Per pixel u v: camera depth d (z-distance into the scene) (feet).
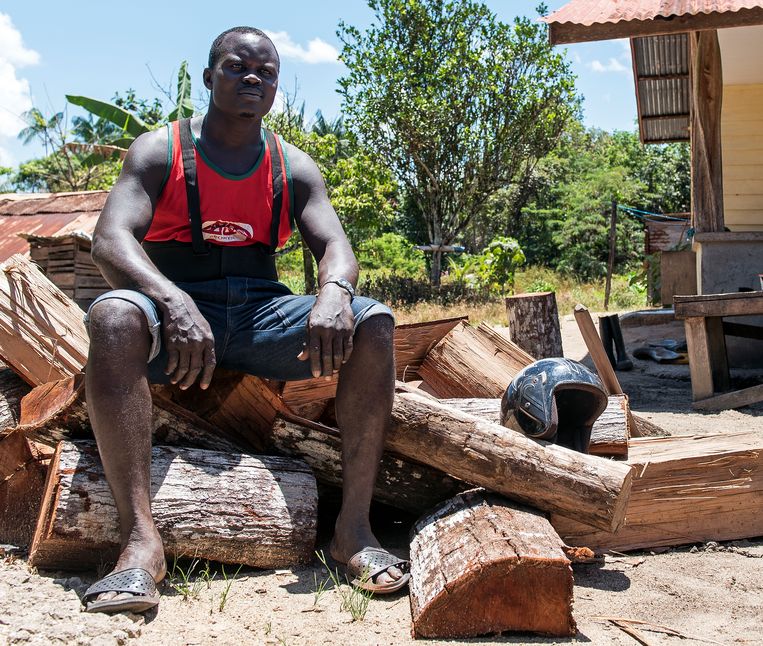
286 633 8.24
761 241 30.22
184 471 9.93
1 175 123.54
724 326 27.96
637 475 11.23
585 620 8.90
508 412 11.30
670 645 8.20
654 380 28.73
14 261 12.50
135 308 9.27
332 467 11.26
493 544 8.71
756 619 8.90
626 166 125.49
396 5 77.46
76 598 8.76
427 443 10.39
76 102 73.97
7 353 12.24
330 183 68.13
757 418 21.50
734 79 39.04
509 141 82.33
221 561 9.86
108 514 9.51
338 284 10.24
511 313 21.67
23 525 10.82
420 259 106.63
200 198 10.94
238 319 10.77
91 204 44.50
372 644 8.07
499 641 8.35
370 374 10.03
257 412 11.32
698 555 11.08
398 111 78.79
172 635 8.07
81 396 10.43
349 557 9.71
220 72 10.90
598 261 103.04
